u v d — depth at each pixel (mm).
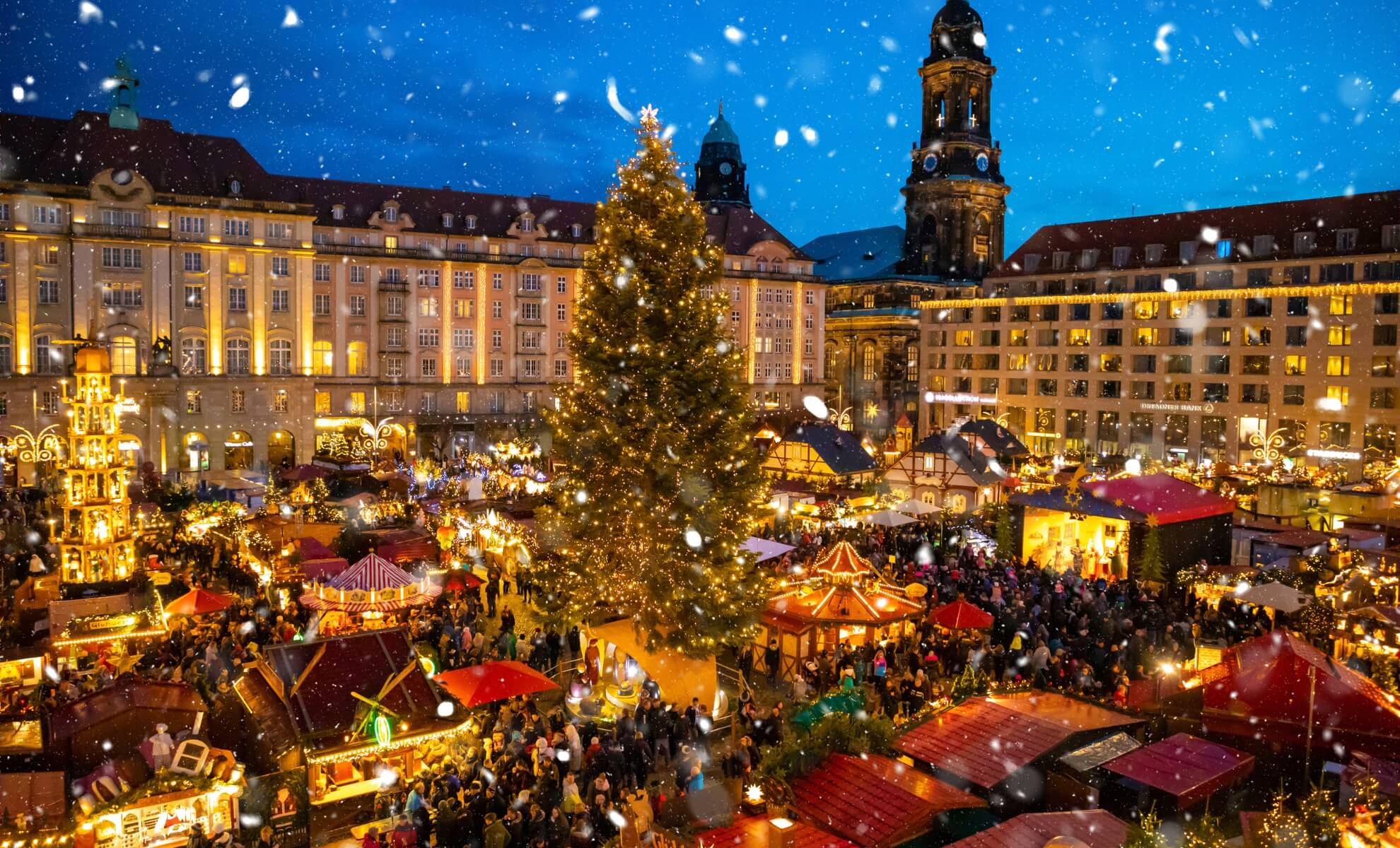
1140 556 34562
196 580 32500
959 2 100812
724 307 24812
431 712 19078
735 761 18891
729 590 23609
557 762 19438
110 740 17609
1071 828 12711
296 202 73500
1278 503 45844
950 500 48656
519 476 49562
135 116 68625
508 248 83625
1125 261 82750
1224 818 14906
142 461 65125
